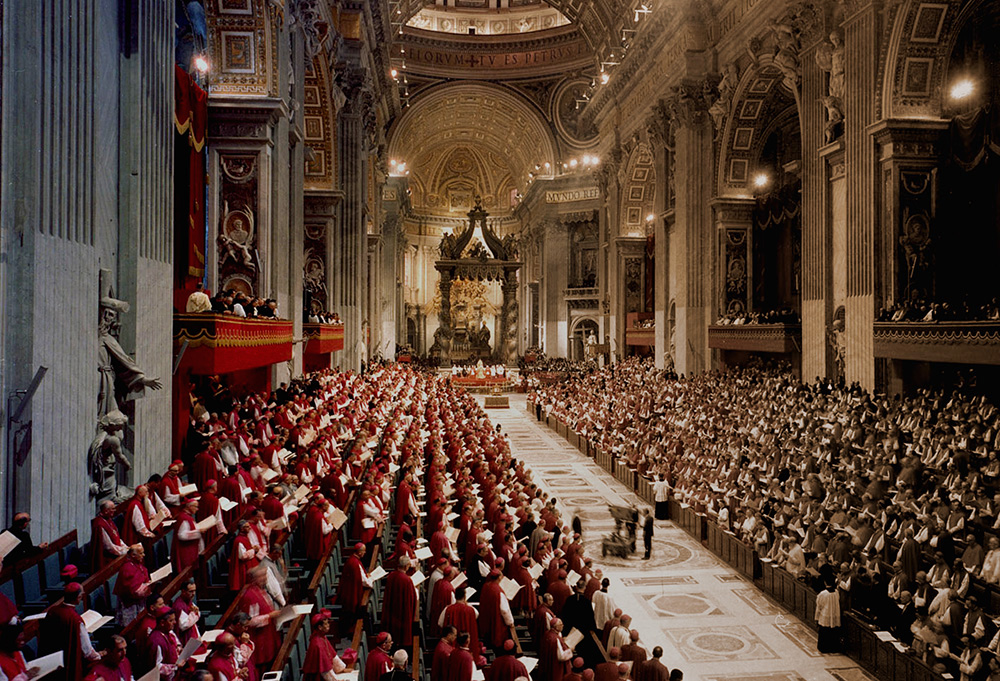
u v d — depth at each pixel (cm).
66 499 747
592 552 1516
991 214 1770
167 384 1007
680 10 2986
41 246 703
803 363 2212
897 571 1080
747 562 1366
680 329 3123
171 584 743
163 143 1001
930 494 1223
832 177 2086
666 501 1809
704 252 3020
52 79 725
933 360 1564
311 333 2230
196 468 1059
